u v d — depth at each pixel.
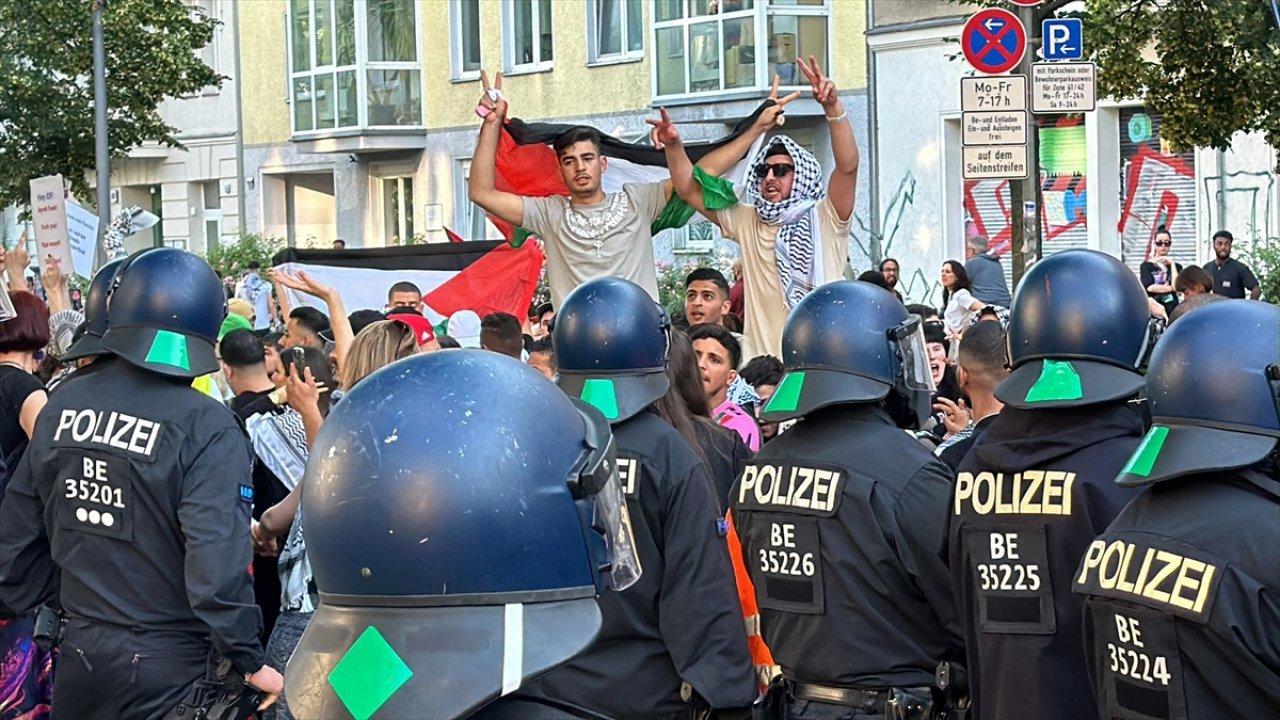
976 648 4.18
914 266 22.67
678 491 4.45
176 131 26.20
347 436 2.29
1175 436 3.35
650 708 4.45
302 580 5.60
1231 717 3.27
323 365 6.20
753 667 4.56
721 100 24.50
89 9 24.17
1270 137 13.46
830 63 23.94
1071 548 3.93
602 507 2.36
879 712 4.57
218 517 4.88
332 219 33.00
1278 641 3.22
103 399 5.05
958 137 22.28
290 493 5.79
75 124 24.59
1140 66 13.67
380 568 2.23
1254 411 3.30
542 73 28.09
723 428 5.34
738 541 4.76
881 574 4.55
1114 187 20.59
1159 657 3.34
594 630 2.29
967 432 5.43
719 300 7.94
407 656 2.21
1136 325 4.01
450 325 10.76
